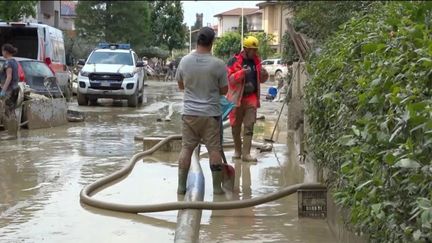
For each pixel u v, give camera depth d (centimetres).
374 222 353
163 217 624
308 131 777
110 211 639
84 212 632
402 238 316
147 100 2389
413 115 320
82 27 4234
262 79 944
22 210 636
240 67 919
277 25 6044
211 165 725
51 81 1577
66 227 579
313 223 607
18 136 1199
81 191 695
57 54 2162
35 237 545
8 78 1193
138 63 2095
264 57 4806
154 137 1088
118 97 1964
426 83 350
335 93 555
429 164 310
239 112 949
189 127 712
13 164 888
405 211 324
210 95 709
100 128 1370
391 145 353
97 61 2053
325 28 1573
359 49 578
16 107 1235
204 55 707
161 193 721
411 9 548
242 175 852
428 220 283
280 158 998
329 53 750
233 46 5366
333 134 541
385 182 345
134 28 4316
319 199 623
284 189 659
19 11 2717
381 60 430
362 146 390
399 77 376
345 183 453
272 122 1614
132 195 711
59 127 1377
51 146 1073
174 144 1019
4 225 582
